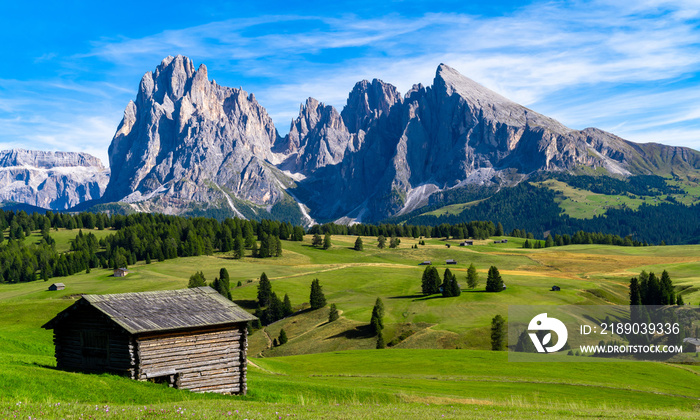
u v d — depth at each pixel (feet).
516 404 136.56
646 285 434.30
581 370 222.07
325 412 91.45
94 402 93.15
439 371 217.97
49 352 180.45
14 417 66.03
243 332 126.82
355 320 422.00
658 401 167.12
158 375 112.78
